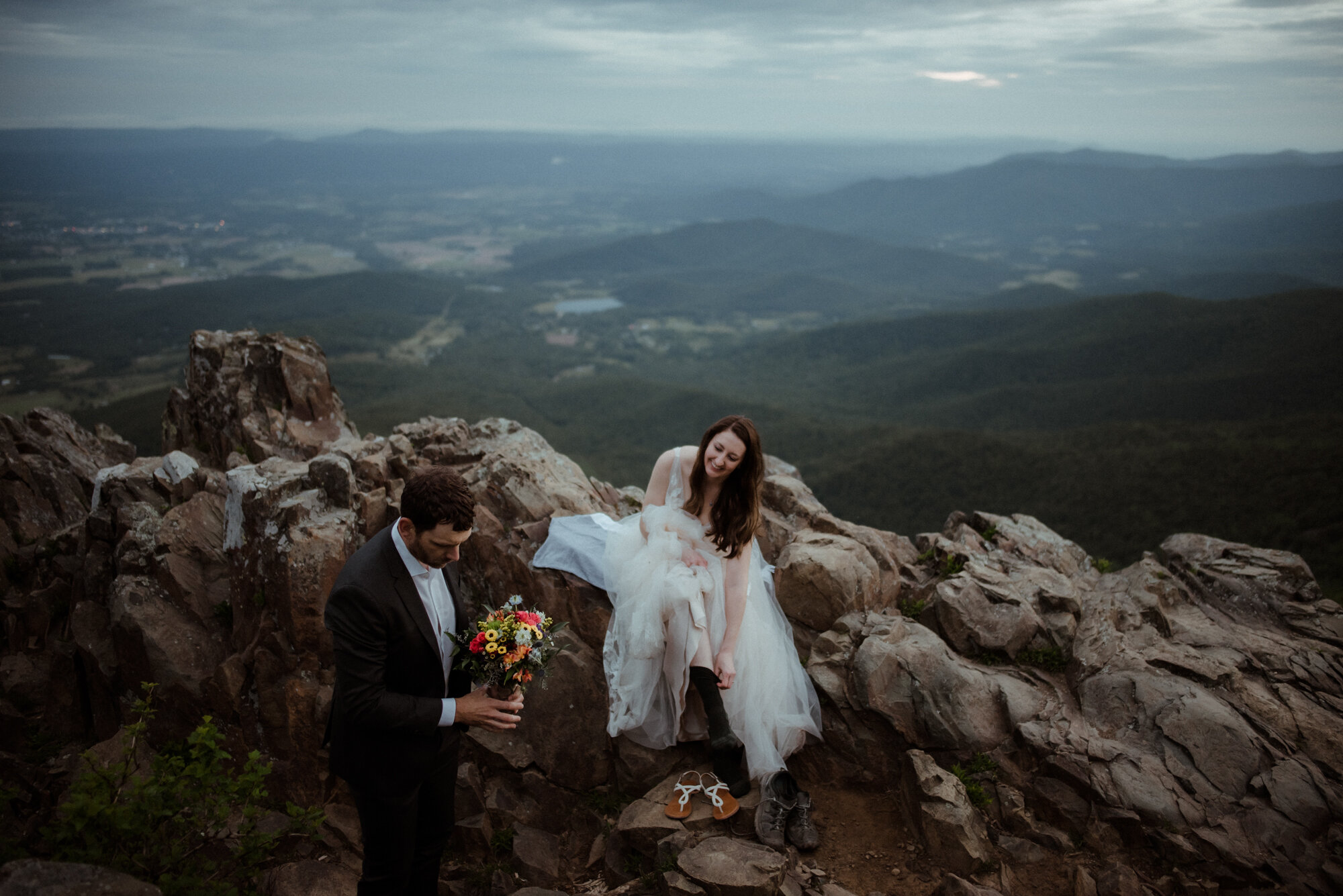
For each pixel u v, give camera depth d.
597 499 6.97
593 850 4.81
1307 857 4.20
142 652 5.60
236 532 5.81
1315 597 6.82
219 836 4.26
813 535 6.49
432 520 3.34
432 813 4.05
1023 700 5.26
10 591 7.22
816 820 4.88
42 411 10.88
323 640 5.31
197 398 9.59
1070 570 7.26
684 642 4.76
